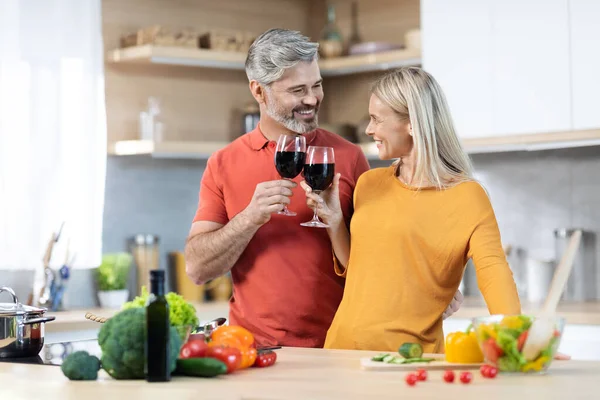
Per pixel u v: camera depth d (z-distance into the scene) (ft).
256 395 6.69
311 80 10.47
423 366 7.73
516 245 17.46
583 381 7.08
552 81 15.15
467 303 16.21
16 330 9.24
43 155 15.97
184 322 8.25
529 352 7.34
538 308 15.34
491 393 6.63
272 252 10.72
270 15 19.45
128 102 17.49
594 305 15.57
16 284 16.12
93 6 16.39
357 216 9.82
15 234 15.71
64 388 7.11
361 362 7.93
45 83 15.98
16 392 7.00
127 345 7.34
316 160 9.50
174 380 7.37
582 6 14.82
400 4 18.52
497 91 15.70
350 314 9.62
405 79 9.68
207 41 17.66
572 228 16.85
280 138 9.73
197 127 18.33
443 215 9.33
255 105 18.26
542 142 15.29
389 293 9.43
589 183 16.67
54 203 16.05
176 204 18.22
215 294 17.76
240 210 10.95
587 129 14.84
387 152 9.83
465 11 16.01
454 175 9.53
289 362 8.30
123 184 17.51
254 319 10.77
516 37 15.48
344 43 19.33
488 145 15.81
